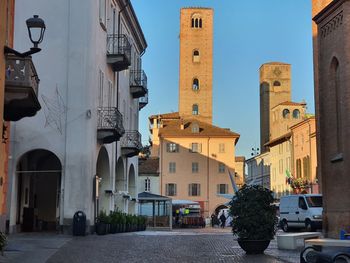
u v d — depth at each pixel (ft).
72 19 92.99
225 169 275.18
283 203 117.91
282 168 276.62
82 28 92.79
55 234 87.92
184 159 274.77
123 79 126.52
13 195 89.71
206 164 274.77
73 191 89.30
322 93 84.64
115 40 109.29
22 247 61.52
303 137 238.68
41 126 91.15
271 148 302.04
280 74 414.00
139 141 132.46
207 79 355.15
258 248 59.11
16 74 51.26
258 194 60.23
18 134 90.89
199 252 60.75
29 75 51.52
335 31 80.53
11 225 89.40
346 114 76.43
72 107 91.40
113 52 108.06
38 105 56.54
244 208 59.62
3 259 49.39
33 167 107.96
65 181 89.76
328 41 82.74
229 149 276.21
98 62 97.19
